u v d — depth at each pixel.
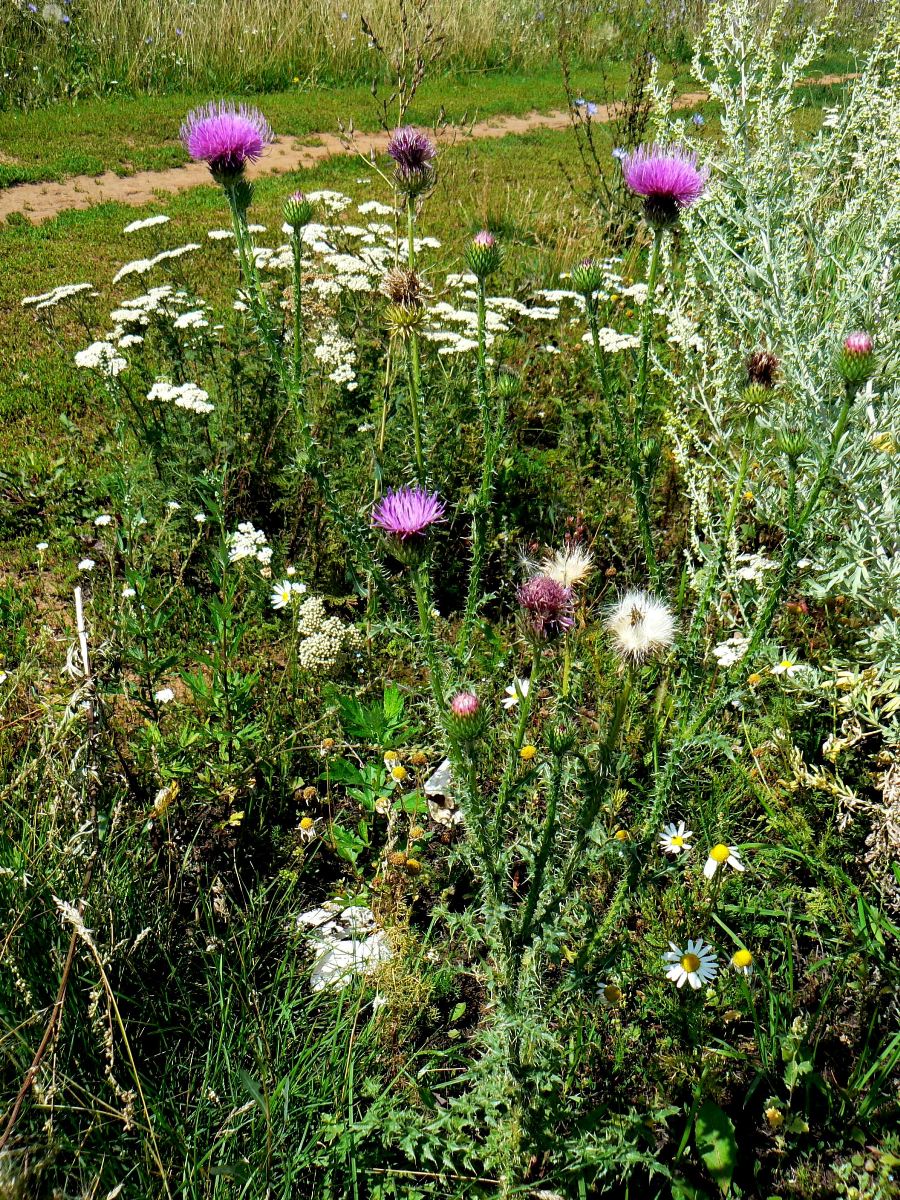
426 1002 2.28
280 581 3.54
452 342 4.28
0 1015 1.84
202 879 2.59
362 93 13.95
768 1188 2.06
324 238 5.06
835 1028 2.29
